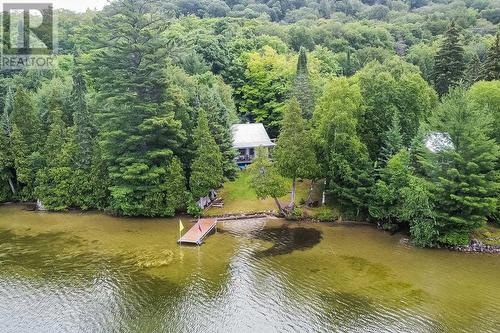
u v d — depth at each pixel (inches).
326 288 1222.3
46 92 2346.2
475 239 1505.9
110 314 1114.1
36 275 1333.7
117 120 1833.2
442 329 1017.5
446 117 1563.7
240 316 1093.8
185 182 1866.4
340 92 1747.0
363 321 1058.7
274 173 1749.5
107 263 1408.7
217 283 1262.3
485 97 1675.7
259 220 1792.6
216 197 2010.3
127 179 1819.6
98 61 1888.5
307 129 1860.2
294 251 1478.8
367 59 3764.8
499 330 1010.7
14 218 1884.8
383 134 1771.7
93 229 1729.8
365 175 1660.9
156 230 1701.5
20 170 2052.2
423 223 1476.4
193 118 1990.7
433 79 2630.4
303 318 1079.0
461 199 1429.6
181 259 1428.4
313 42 4121.6
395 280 1262.3
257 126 2544.3
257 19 4680.1
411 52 3905.0
